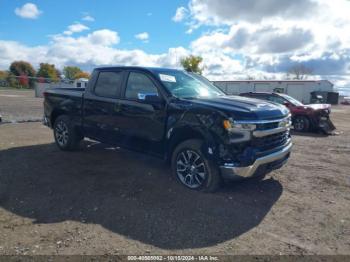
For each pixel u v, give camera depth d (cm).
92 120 570
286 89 3941
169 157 459
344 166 595
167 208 373
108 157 602
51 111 664
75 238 302
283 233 320
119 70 532
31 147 686
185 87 492
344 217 361
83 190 427
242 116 383
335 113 2530
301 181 490
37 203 383
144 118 475
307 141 920
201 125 403
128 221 340
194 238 306
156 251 282
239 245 295
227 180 399
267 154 404
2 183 449
